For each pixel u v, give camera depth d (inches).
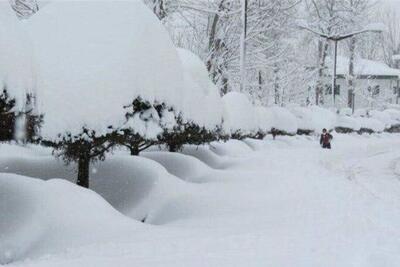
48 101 401.1
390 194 539.5
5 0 330.0
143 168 506.9
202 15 1246.9
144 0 1136.8
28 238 322.3
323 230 303.1
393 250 246.1
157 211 437.1
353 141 1646.2
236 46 1250.0
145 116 427.5
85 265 226.1
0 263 299.4
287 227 319.6
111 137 410.6
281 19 1359.5
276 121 1363.2
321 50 2107.5
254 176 595.8
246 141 1167.0
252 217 377.4
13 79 312.8
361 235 283.1
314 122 1659.7
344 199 437.4
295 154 1010.1
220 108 706.8
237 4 1258.6
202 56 1217.4
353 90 2524.6
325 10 2113.7
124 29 433.7
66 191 369.7
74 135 402.3
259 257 236.2
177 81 468.4
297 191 490.0
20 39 327.3
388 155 1126.4
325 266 217.9
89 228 324.2
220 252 247.9
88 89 405.4
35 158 555.8
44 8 450.3
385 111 2477.9
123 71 414.3
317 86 2074.3
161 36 459.8
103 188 478.6
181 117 479.8
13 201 362.3
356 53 2699.3
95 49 420.5
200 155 797.9
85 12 440.8
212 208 426.9
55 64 411.8
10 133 322.7
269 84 1454.2
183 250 253.9
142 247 263.9
